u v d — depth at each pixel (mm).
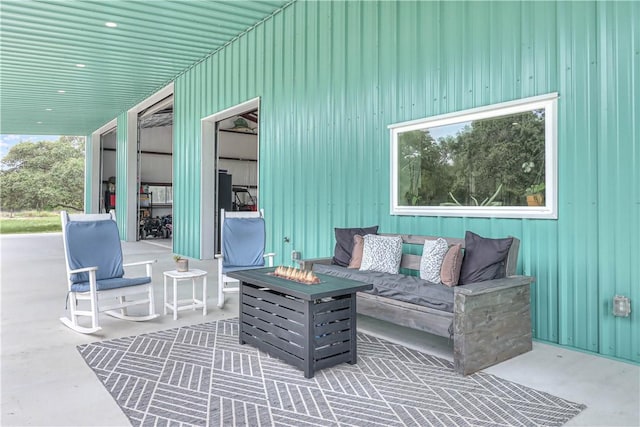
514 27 3719
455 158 4234
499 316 3109
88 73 9547
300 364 2930
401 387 2680
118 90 11039
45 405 2416
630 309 3096
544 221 3562
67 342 3502
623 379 2803
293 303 2998
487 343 3021
